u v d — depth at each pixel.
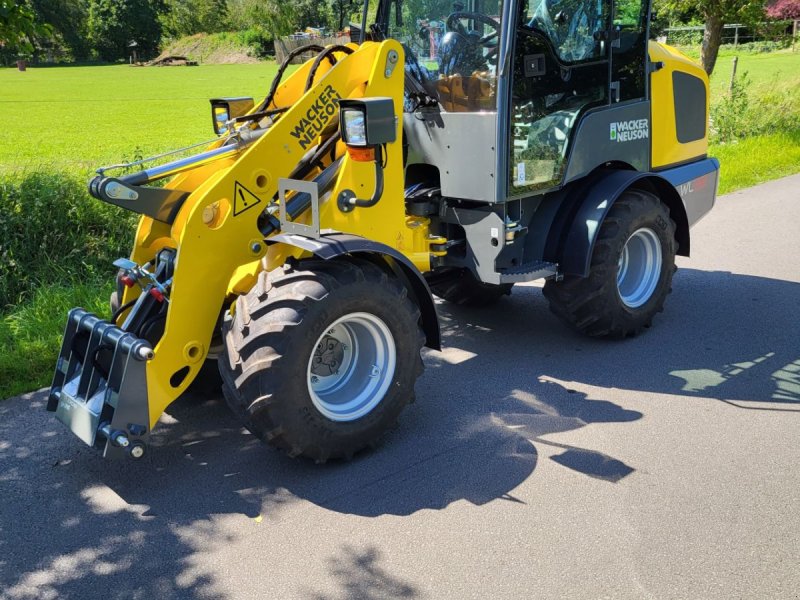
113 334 3.56
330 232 3.78
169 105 30.75
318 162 4.33
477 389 4.65
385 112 3.68
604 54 4.97
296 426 3.56
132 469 3.83
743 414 4.23
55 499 3.58
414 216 4.83
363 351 3.92
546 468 3.73
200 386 4.70
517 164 4.54
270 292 3.57
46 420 4.38
